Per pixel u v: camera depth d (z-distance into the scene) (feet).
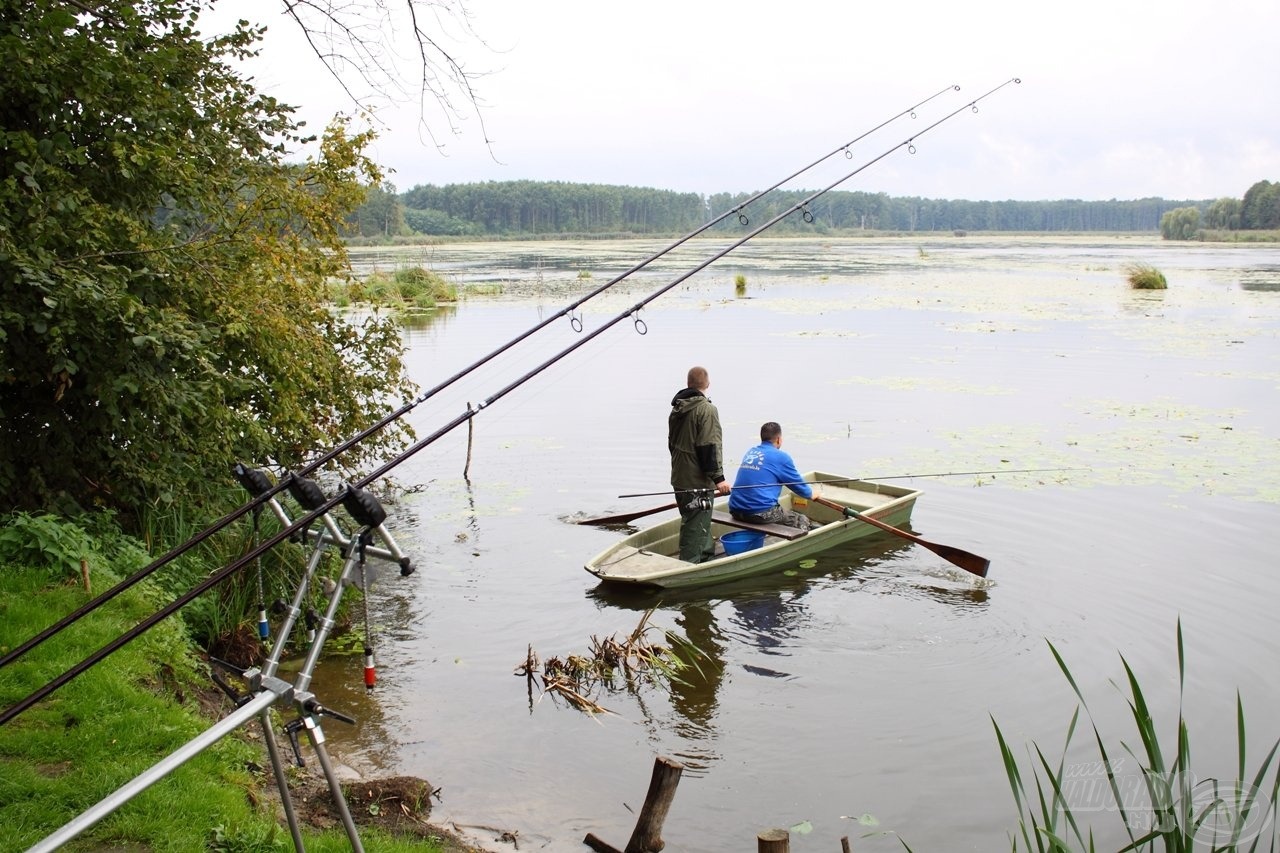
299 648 25.41
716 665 24.68
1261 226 336.49
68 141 23.16
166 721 17.29
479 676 24.14
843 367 64.08
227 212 28.68
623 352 72.90
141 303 23.22
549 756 20.45
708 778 19.65
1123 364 63.67
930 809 18.51
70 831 8.72
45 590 20.59
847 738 21.09
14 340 22.52
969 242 354.95
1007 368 62.80
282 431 30.73
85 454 24.90
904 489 35.91
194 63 27.84
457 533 34.86
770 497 33.47
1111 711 21.98
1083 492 37.29
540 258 196.54
